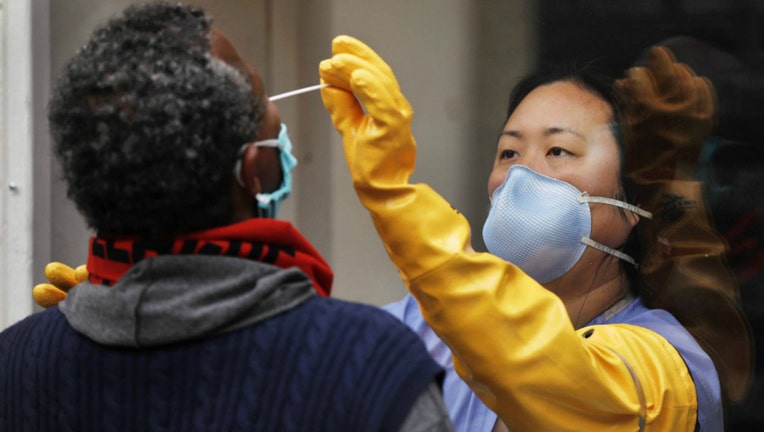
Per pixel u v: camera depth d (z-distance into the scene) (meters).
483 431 3.72
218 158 2.34
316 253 2.63
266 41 5.68
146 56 2.36
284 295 2.39
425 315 3.04
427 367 2.32
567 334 3.03
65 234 5.21
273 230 2.46
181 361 2.34
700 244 4.27
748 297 5.11
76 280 3.67
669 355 3.42
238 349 2.33
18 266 5.06
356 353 2.32
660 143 4.06
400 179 2.95
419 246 2.93
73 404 2.40
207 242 2.38
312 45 5.66
